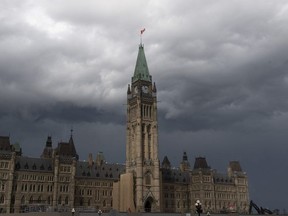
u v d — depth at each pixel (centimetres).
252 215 15962
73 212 11562
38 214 11944
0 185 18862
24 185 19688
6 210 18588
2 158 19225
